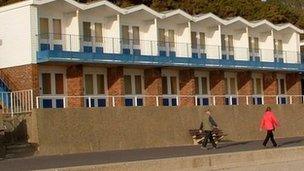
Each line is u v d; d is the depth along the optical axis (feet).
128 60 126.11
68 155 93.76
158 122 115.24
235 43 157.38
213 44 150.41
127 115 110.11
